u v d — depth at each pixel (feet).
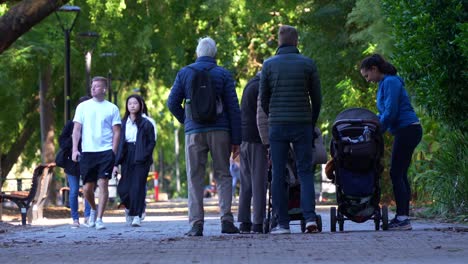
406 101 121.49
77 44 303.89
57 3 114.11
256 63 343.87
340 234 106.73
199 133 115.03
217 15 316.60
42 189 182.60
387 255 78.02
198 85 114.93
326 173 120.47
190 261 75.51
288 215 113.91
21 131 334.44
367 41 219.00
